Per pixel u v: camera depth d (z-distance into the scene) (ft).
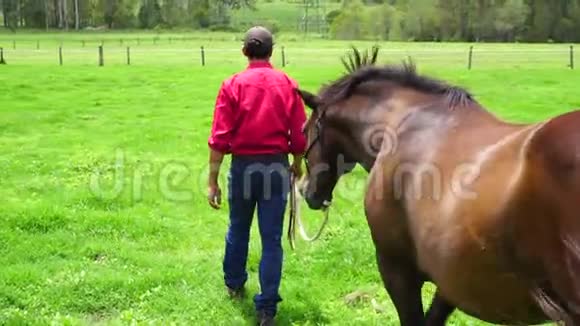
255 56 17.43
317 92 16.03
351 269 22.88
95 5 390.01
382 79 14.70
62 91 77.82
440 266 11.43
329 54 151.64
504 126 11.59
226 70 104.17
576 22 262.88
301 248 24.90
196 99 71.77
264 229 17.93
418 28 270.05
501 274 10.41
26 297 20.44
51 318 19.01
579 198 9.25
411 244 12.89
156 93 76.69
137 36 291.38
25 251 24.63
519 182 9.90
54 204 31.27
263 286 18.20
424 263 12.08
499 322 11.29
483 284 10.75
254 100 17.10
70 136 50.80
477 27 265.34
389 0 301.02
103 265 23.71
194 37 281.95
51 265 23.41
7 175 38.01
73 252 24.86
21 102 68.49
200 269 22.91
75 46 196.03
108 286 21.21
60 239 26.22
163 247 26.07
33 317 19.04
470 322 18.40
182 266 23.25
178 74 97.66
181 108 65.46
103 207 31.89
